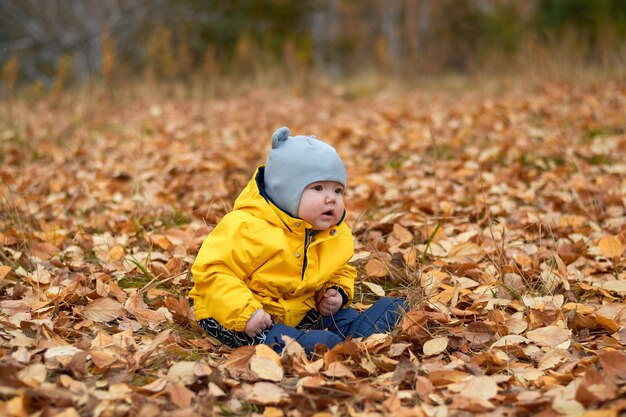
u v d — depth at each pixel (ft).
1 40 60.59
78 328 9.51
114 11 58.54
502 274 11.51
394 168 19.74
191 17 61.67
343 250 9.59
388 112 28.71
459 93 38.42
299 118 30.12
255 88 43.16
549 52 37.27
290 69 46.73
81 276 11.28
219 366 8.39
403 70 48.37
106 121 29.81
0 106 31.94
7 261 11.99
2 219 14.73
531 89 33.47
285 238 9.06
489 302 10.36
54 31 58.03
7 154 22.31
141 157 21.47
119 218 14.93
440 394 7.79
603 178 16.92
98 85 36.94
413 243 13.12
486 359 8.63
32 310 9.75
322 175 8.96
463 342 9.20
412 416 7.19
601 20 54.80
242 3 65.31
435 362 8.61
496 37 65.92
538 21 63.21
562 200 15.70
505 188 16.84
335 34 69.87
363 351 8.74
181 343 9.27
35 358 8.40
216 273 8.89
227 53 62.49
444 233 13.57
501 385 8.07
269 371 8.04
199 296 9.42
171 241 13.03
